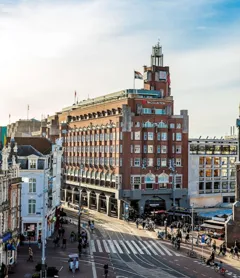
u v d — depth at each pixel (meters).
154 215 107.62
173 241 81.00
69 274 58.59
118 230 96.50
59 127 162.62
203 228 93.88
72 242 81.12
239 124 84.62
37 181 79.44
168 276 58.97
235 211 79.56
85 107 142.75
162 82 130.50
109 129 121.69
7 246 58.38
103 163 124.94
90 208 132.12
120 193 114.88
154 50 135.62
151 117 118.38
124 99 120.00
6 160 60.69
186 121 121.38
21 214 78.81
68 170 150.00
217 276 59.56
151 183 117.56
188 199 120.75
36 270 57.47
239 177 81.31
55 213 94.69
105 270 57.19
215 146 128.62
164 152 119.06
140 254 72.75
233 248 74.00
